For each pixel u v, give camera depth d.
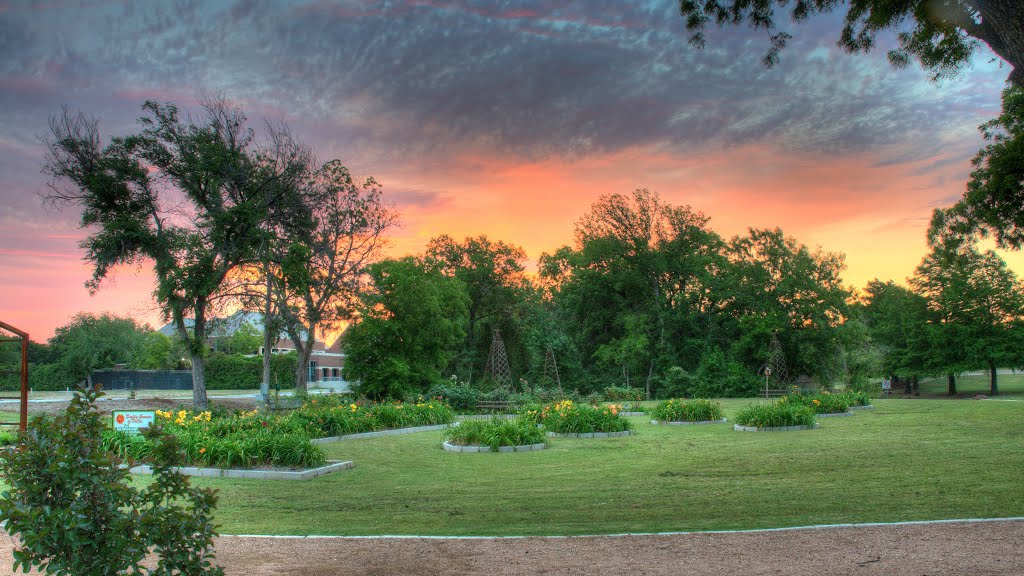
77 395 4.07
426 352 36.47
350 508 8.88
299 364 35.44
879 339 58.38
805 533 6.79
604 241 51.22
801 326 45.19
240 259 30.66
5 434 13.75
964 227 22.03
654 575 5.34
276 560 6.01
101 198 28.05
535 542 6.66
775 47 11.53
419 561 5.94
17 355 52.84
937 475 10.38
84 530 3.74
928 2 9.48
